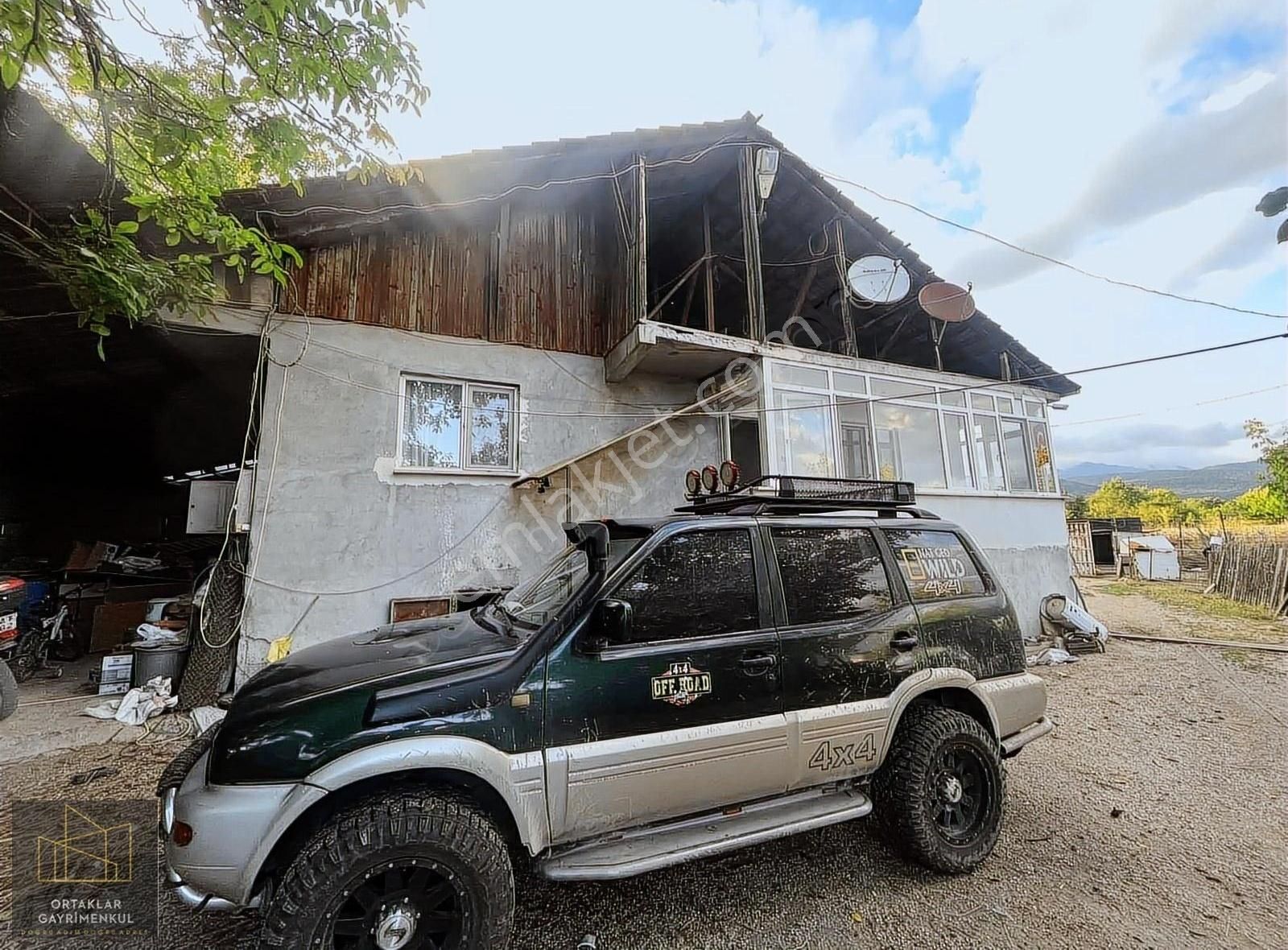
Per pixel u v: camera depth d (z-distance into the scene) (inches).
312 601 233.5
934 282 379.9
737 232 374.9
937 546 140.3
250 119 142.4
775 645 109.7
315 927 74.0
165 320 225.6
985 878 114.7
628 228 300.7
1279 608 454.0
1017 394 393.7
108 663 225.1
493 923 82.7
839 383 319.6
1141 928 99.7
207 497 256.5
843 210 343.3
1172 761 176.6
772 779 105.1
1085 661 314.2
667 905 105.7
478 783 88.1
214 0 120.0
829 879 113.7
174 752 174.6
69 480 441.4
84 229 145.9
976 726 124.2
